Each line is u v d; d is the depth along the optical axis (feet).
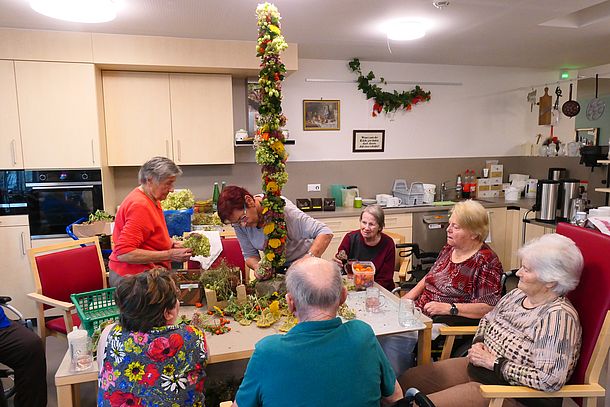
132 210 7.94
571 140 19.52
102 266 9.95
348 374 4.12
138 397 4.67
